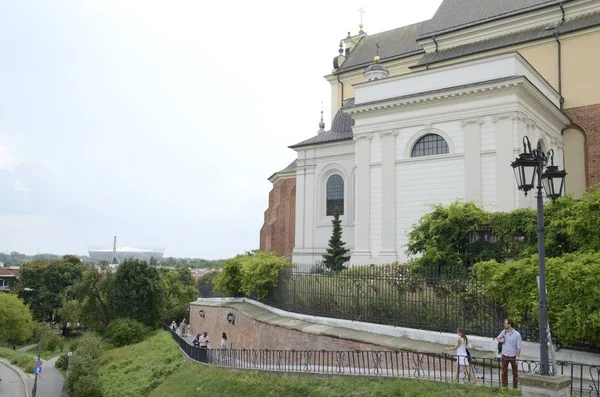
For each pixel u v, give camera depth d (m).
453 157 26.45
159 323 55.38
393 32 48.06
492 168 25.25
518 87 24.67
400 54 43.06
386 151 28.78
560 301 13.21
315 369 16.64
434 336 16.33
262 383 17.09
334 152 37.56
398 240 27.83
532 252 18.25
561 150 31.27
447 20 38.44
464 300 16.20
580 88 31.61
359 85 30.50
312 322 20.78
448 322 16.53
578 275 13.06
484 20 35.53
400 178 28.20
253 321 23.72
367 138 29.66
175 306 64.25
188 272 90.81
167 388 23.48
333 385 14.18
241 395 17.19
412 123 28.06
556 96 31.33
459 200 24.08
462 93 26.12
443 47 37.69
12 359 54.81
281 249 45.44
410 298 17.64
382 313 18.44
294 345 19.56
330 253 33.19
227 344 28.97
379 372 14.63
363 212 29.28
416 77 28.30
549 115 29.19
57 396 39.38
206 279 68.06
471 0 38.56
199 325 37.22
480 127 25.80
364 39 49.91
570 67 32.03
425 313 17.14
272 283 25.58
